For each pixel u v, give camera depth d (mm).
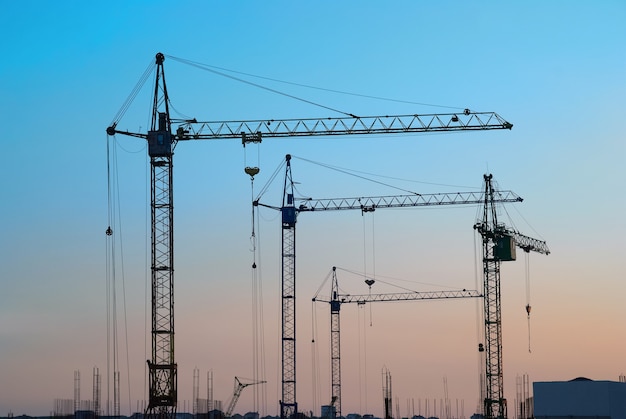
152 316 153875
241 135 180500
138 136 157500
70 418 193750
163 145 154625
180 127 169625
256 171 181625
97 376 191500
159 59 158000
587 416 197375
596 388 197250
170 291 154625
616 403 197625
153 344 153250
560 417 199375
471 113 190500
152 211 155750
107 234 158500
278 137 186500
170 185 156000
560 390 199875
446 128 190750
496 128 191625
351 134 190625
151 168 156250
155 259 155000
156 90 158250
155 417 152000
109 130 155250
